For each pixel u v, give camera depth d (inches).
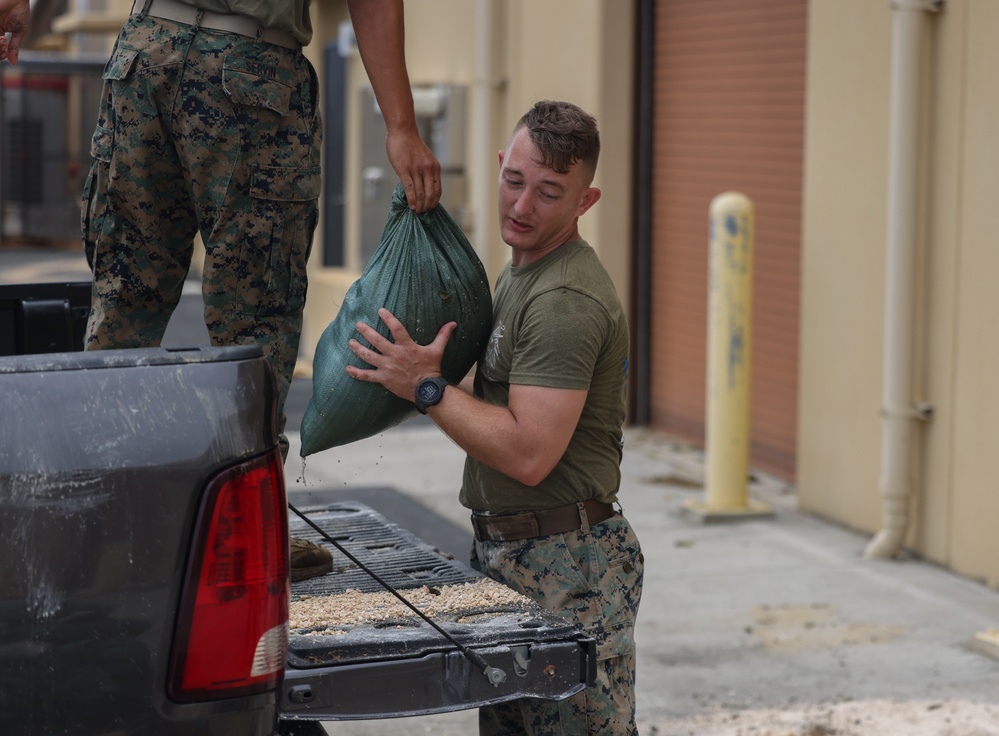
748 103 553.0
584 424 199.5
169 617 137.7
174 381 139.6
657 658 356.2
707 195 587.2
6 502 134.1
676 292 617.3
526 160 193.0
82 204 195.3
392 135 194.1
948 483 418.6
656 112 621.6
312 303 824.9
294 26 186.9
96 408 136.9
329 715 160.2
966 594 400.8
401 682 163.9
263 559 142.1
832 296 469.7
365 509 247.0
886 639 367.6
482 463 201.3
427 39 743.1
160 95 183.2
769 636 371.6
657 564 435.2
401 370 189.8
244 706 141.7
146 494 136.6
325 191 840.3
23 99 1567.4
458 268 195.5
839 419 470.0
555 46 645.9
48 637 135.3
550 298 192.1
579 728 198.5
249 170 185.9
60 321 239.3
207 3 182.1
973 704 322.7
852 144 453.1
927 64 413.7
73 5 1478.8
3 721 135.7
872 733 306.3
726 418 483.8
